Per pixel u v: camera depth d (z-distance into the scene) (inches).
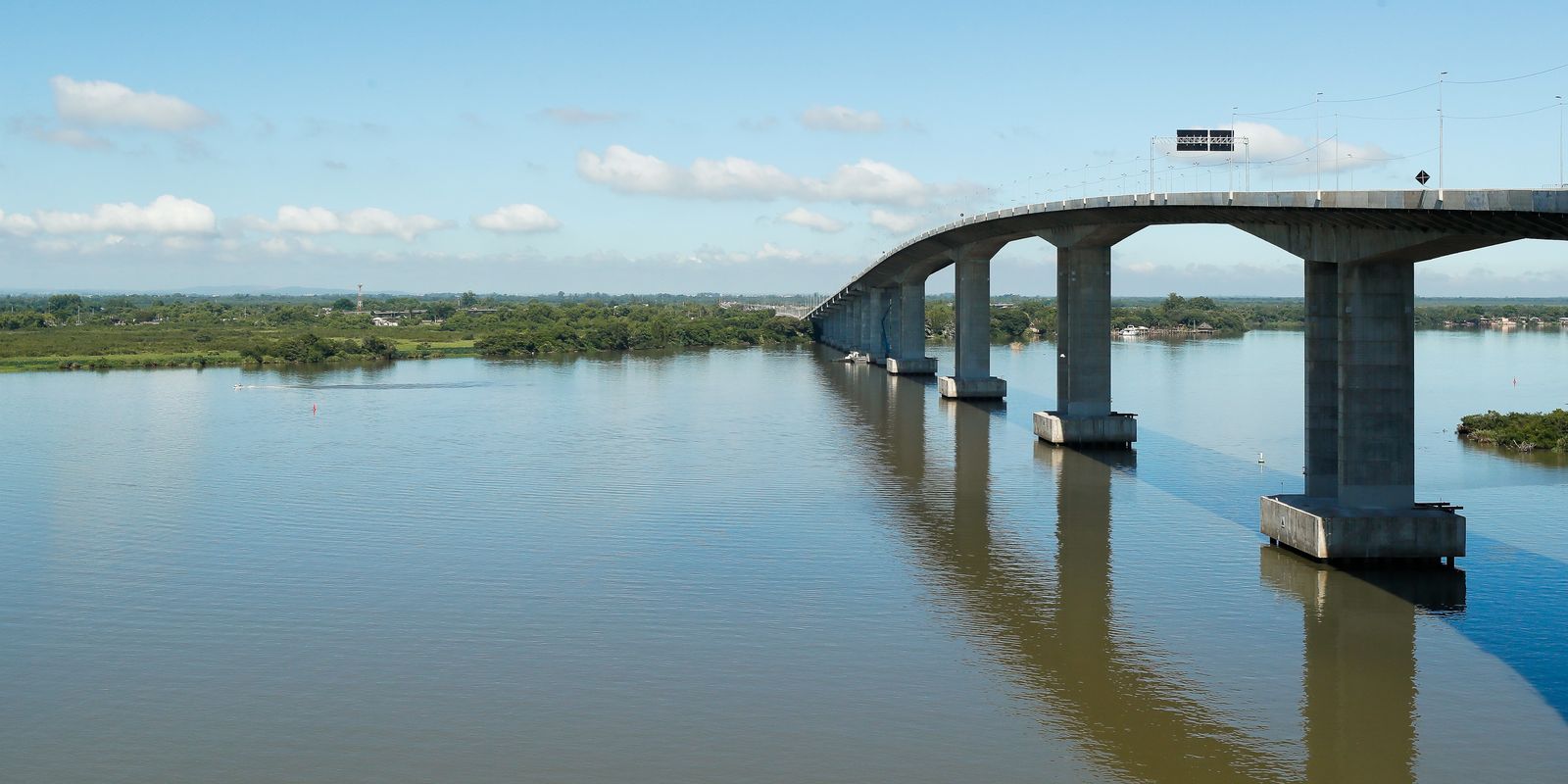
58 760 1154.7
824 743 1198.9
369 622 1565.0
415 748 1181.1
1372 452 1859.0
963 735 1222.3
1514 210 1406.3
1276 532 1972.2
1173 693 1339.8
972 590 1727.4
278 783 1107.3
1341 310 1870.1
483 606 1636.3
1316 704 1306.6
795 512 2252.7
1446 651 1470.2
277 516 2196.1
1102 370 3107.8
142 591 1707.7
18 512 2250.2
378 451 3006.9
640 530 2087.8
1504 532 2031.3
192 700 1302.9
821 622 1576.0
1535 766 1153.4
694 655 1448.1
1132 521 2171.5
